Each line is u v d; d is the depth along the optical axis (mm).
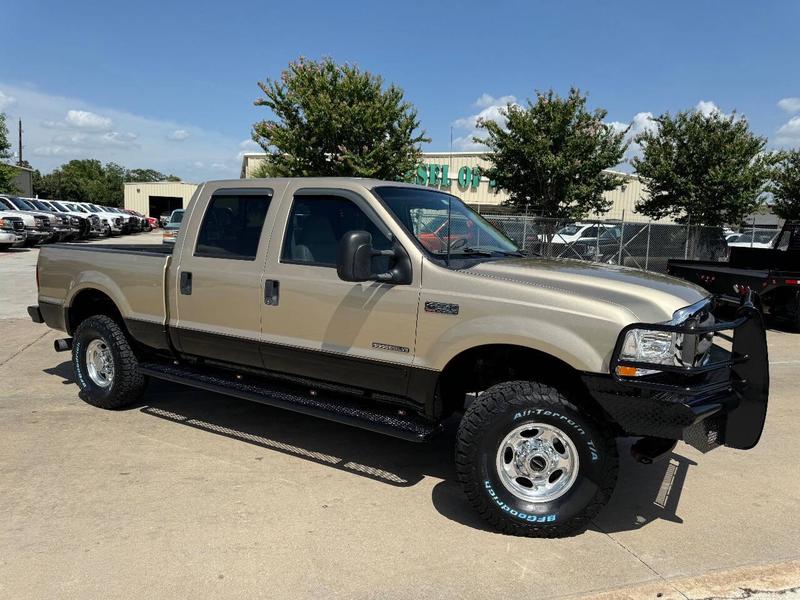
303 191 4336
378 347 3924
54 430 4996
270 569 3098
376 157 16156
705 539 3518
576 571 3145
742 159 18062
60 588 2896
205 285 4719
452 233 4332
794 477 4465
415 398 3855
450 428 5359
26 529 3424
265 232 4445
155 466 4328
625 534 3564
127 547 3264
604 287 3482
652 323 3229
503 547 3373
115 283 5316
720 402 3277
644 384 3164
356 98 16219
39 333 8906
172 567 3092
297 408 4141
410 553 3283
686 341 3303
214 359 4863
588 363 3256
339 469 4387
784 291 10320
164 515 3619
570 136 17219
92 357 5637
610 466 3357
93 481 4055
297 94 15945
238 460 4484
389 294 3857
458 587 2986
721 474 4504
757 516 3834
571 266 4035
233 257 4605
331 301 4082
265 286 4379
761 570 3180
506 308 3482
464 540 3438
